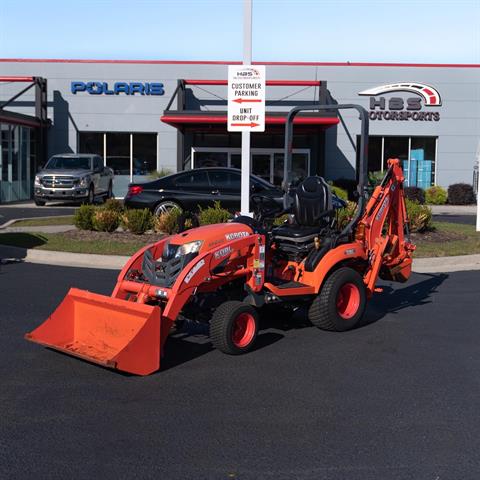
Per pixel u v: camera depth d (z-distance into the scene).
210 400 5.86
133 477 4.41
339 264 8.35
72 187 26.47
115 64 32.28
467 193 30.94
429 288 11.05
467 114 32.31
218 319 7.08
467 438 5.08
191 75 32.25
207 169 16.78
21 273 11.95
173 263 6.94
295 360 7.07
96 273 12.04
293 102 32.00
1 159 28.44
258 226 7.70
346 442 4.99
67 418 5.42
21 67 32.31
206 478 4.40
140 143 32.91
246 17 11.39
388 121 32.28
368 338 7.99
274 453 4.79
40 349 7.35
